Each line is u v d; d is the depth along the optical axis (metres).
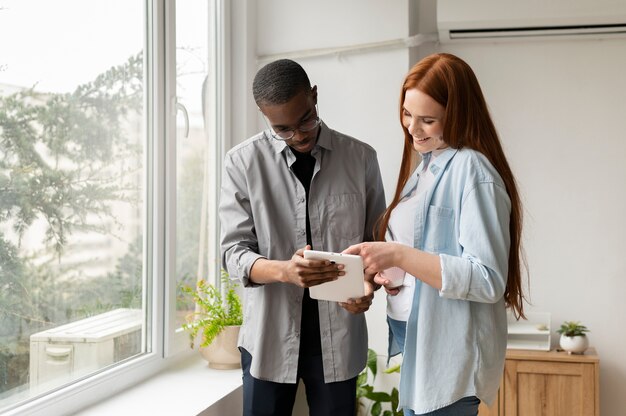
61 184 2.20
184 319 2.88
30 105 2.08
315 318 2.28
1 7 1.97
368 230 2.38
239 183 2.28
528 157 3.28
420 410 1.86
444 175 1.89
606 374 3.24
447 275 1.75
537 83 3.26
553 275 3.28
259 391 2.29
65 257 2.22
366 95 3.13
